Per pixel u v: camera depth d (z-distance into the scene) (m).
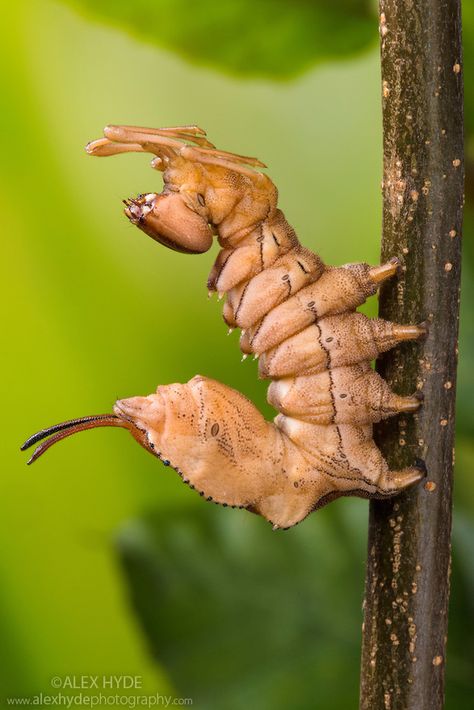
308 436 0.27
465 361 0.31
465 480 0.31
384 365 0.27
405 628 0.27
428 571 0.27
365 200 0.35
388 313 0.27
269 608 0.31
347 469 0.27
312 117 0.35
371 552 0.28
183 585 0.32
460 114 0.27
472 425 0.31
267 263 0.27
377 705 0.28
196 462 0.27
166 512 0.32
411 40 0.27
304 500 0.28
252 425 0.28
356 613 0.31
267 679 0.31
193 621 0.31
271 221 0.27
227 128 0.35
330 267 0.27
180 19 0.31
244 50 0.31
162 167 0.28
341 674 0.31
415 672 0.28
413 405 0.27
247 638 0.31
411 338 0.27
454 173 0.27
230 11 0.31
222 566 0.32
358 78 0.35
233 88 0.35
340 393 0.27
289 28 0.31
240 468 0.28
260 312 0.27
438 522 0.27
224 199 0.27
